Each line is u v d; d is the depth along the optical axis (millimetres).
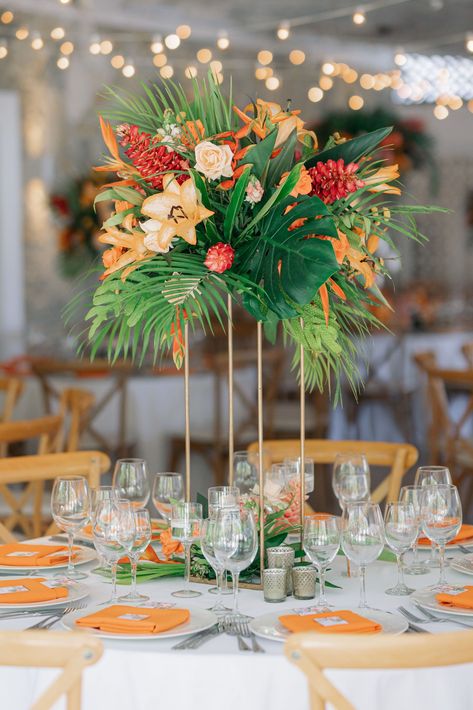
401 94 8969
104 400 5578
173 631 1687
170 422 5730
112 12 8758
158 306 2125
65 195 8367
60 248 8359
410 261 10500
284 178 1967
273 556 2008
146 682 1581
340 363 2252
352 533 1807
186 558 2043
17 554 2291
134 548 1866
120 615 1753
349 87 10047
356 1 9195
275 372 6207
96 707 1602
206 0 9055
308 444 3244
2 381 5484
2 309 8531
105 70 8750
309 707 1459
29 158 8594
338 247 2027
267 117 2100
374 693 1542
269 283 2004
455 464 5211
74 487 2160
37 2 8438
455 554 2342
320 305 2111
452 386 7758
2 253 8531
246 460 2496
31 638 1387
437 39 10102
